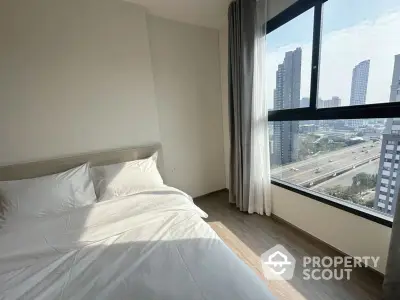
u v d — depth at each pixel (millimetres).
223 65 2873
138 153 2291
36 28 1771
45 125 1892
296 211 2031
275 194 2266
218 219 2359
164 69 2545
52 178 1706
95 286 863
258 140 2221
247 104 2229
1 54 1677
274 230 2072
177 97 2678
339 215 1624
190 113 2801
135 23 2184
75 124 2012
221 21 2617
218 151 3115
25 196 1533
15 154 1805
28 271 973
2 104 1724
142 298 789
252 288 816
